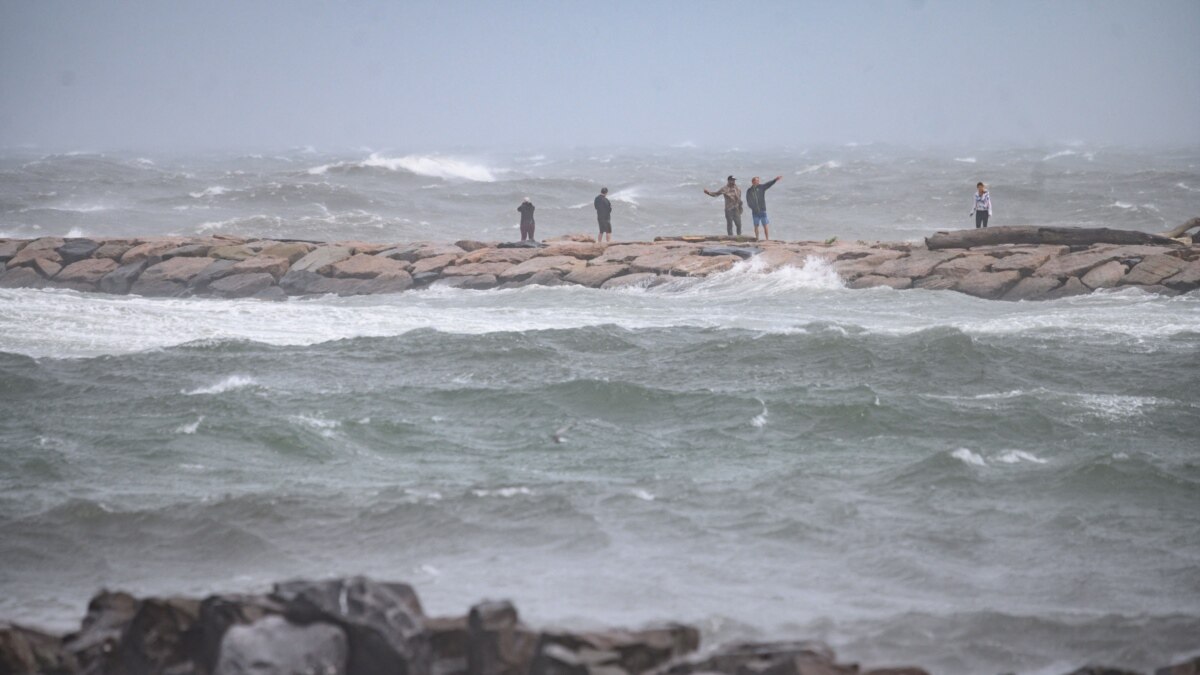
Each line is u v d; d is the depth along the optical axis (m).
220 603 28.06
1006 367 70.75
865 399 62.53
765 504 45.81
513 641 27.75
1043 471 49.88
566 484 47.84
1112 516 44.66
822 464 52.25
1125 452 52.09
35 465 52.38
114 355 77.12
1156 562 40.16
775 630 33.91
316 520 43.94
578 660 26.73
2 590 38.22
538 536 42.28
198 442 56.22
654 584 37.53
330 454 54.94
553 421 61.00
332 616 26.73
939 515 44.78
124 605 31.39
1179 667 29.94
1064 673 31.73
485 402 65.06
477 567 39.31
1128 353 74.50
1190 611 35.81
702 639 33.16
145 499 47.09
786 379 69.94
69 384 68.81
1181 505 46.09
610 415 62.66
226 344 79.00
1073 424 58.38
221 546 41.81
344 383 69.81
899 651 32.91
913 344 75.31
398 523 43.56
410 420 61.03
